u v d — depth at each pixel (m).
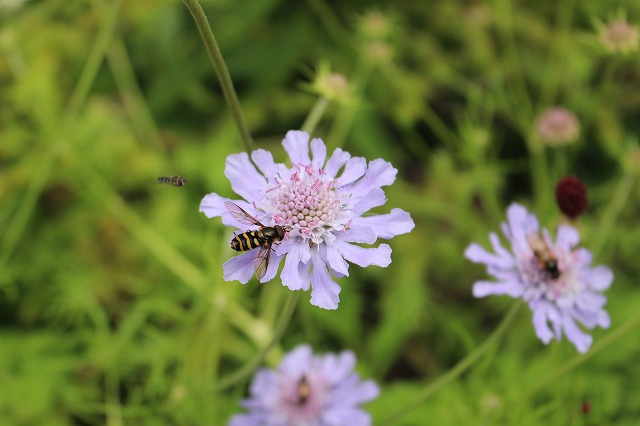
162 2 0.63
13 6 0.59
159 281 0.54
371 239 0.35
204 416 0.47
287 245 0.35
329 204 0.35
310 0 0.61
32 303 0.54
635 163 0.51
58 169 0.56
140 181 0.58
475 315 0.55
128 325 0.49
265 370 0.47
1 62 0.61
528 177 0.66
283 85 0.67
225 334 0.52
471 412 0.47
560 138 0.53
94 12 0.62
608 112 0.63
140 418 0.49
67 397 0.50
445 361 0.54
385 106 0.64
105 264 0.54
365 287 0.60
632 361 0.49
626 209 0.59
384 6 0.68
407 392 0.49
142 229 0.54
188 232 0.54
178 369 0.49
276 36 0.66
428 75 0.66
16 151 0.57
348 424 0.45
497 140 0.66
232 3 0.64
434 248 0.59
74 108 0.53
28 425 0.49
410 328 0.53
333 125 0.66
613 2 0.62
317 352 0.50
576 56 0.62
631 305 0.50
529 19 0.66
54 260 0.55
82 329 0.51
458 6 0.68
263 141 0.63
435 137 0.68
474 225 0.57
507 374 0.48
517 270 0.41
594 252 0.51
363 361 0.52
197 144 0.62
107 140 0.58
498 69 0.64
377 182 0.36
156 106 0.65
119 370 0.50
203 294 0.48
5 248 0.52
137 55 0.68
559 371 0.42
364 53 0.58
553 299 0.40
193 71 0.65
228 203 0.35
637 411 0.48
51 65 0.61
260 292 0.52
